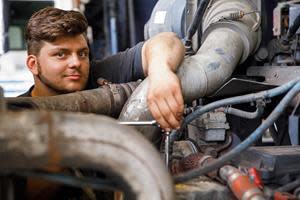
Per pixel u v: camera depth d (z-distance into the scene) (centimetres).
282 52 152
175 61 115
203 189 96
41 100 103
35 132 61
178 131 113
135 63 151
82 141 63
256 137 95
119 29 389
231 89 130
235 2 156
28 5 458
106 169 66
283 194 94
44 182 103
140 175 66
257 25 151
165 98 102
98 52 433
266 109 142
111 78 155
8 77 384
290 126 157
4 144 60
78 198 108
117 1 391
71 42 136
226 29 144
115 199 99
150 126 108
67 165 64
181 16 175
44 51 136
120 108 120
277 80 142
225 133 134
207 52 131
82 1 414
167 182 67
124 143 66
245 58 148
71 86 138
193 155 113
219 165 93
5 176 68
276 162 104
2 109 72
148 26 209
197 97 123
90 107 113
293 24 142
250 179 95
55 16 136
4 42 313
